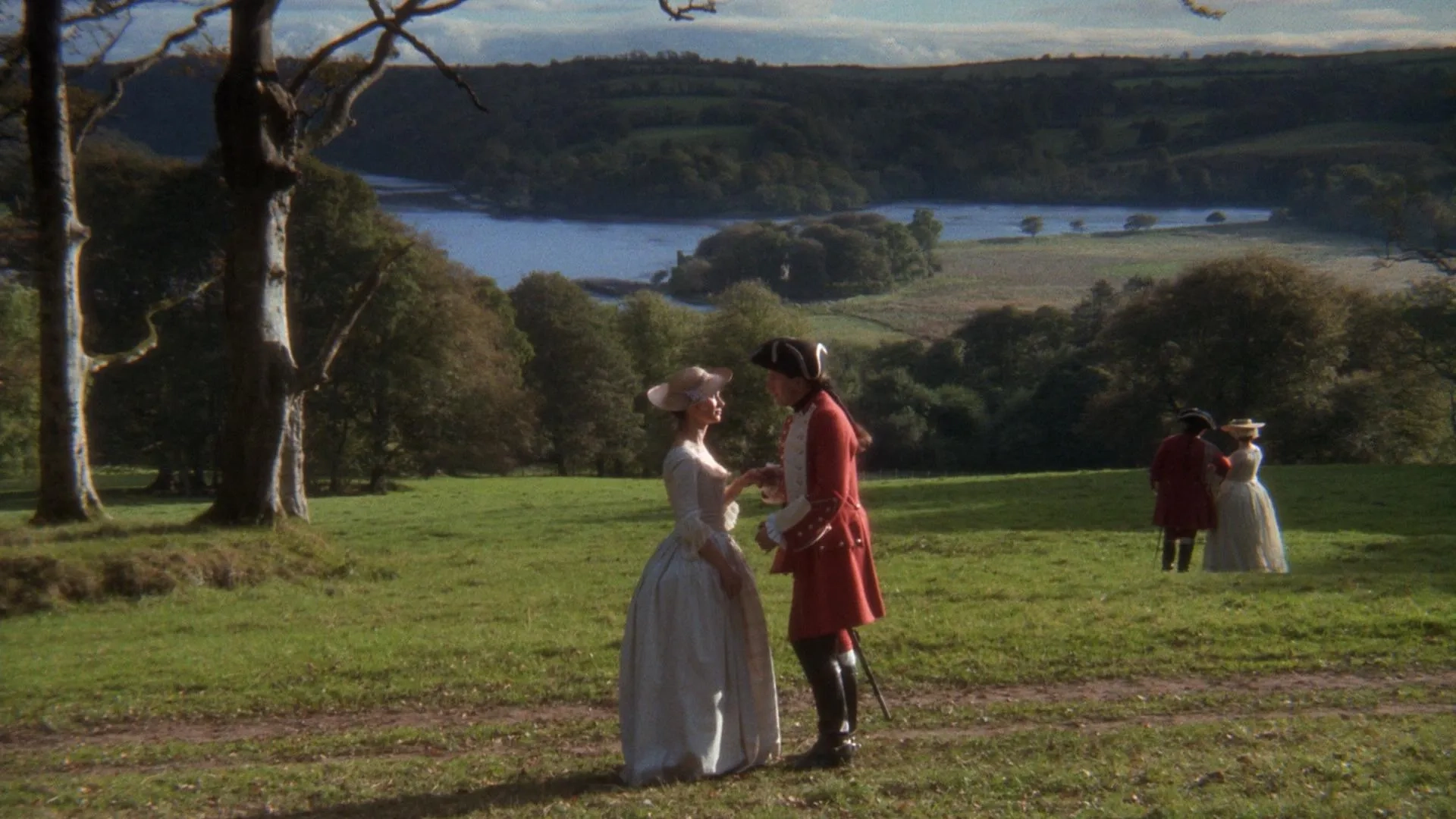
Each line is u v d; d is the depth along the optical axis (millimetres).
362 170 123750
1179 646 9086
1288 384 54250
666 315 80375
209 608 13891
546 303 73375
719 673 6199
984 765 6113
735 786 5934
